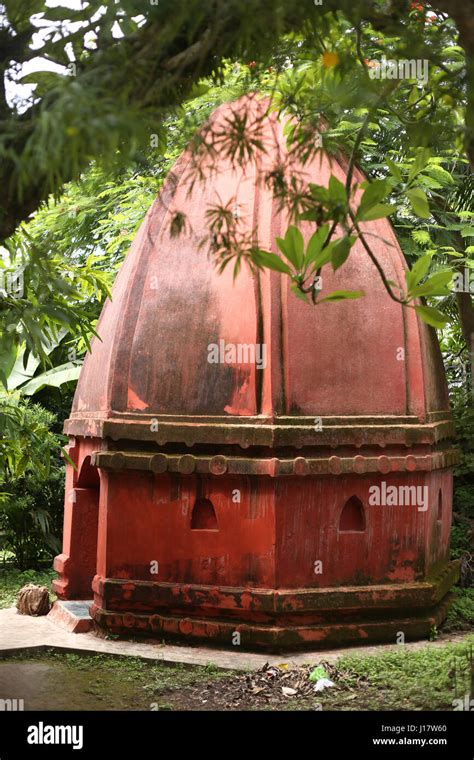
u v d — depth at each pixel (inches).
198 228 305.6
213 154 149.9
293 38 162.4
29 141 123.9
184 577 292.4
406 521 302.2
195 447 291.1
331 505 291.4
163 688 250.4
